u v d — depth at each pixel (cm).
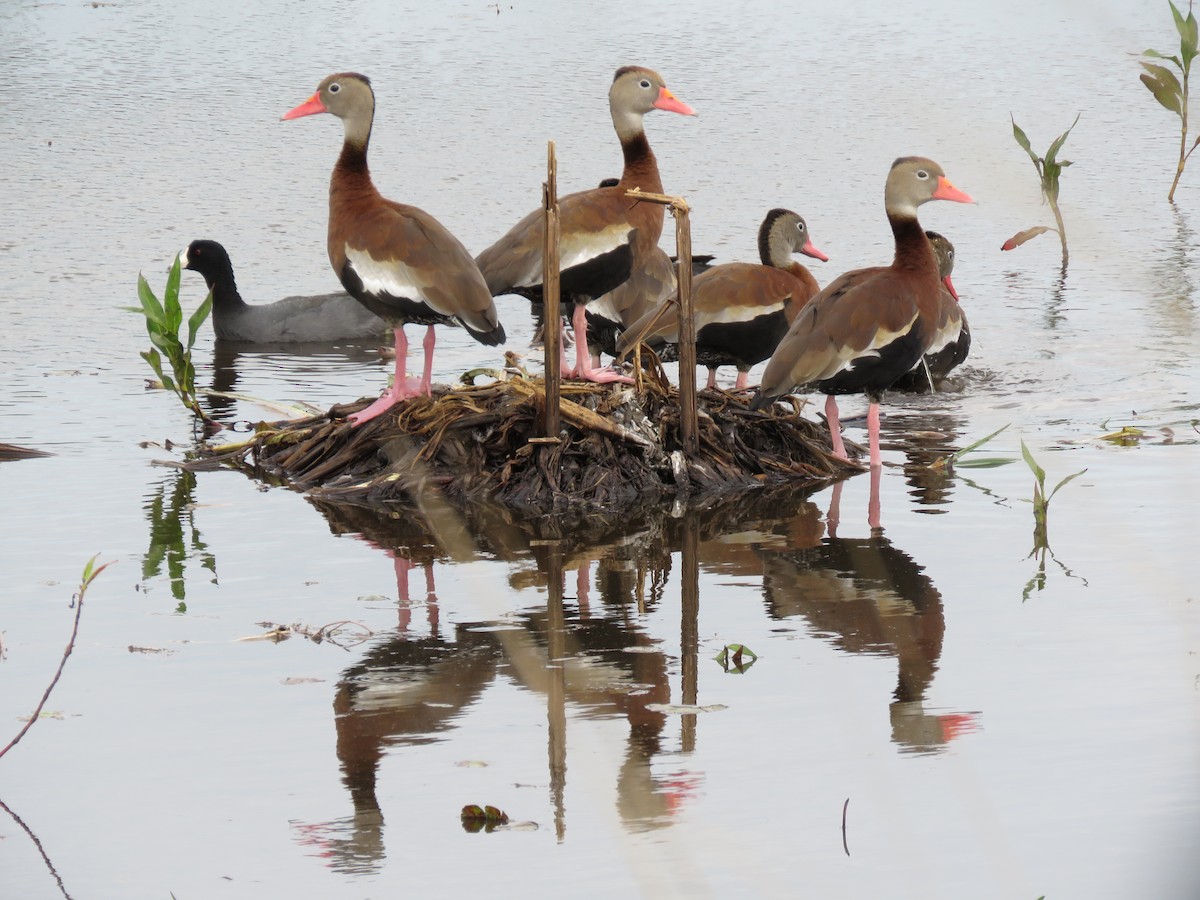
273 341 2116
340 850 849
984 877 797
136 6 4097
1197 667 1063
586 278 1634
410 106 3172
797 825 861
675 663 1102
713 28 3825
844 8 4016
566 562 1336
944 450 1648
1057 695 1026
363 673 1091
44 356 1986
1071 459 1575
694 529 1426
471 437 1582
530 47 3653
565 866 828
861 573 1286
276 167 2875
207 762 957
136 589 1259
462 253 1562
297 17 3975
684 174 2766
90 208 2630
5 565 1311
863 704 1020
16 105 3231
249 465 1628
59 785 927
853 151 2891
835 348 1521
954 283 2341
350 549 1369
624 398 1576
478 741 982
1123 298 2230
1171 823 844
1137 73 3397
